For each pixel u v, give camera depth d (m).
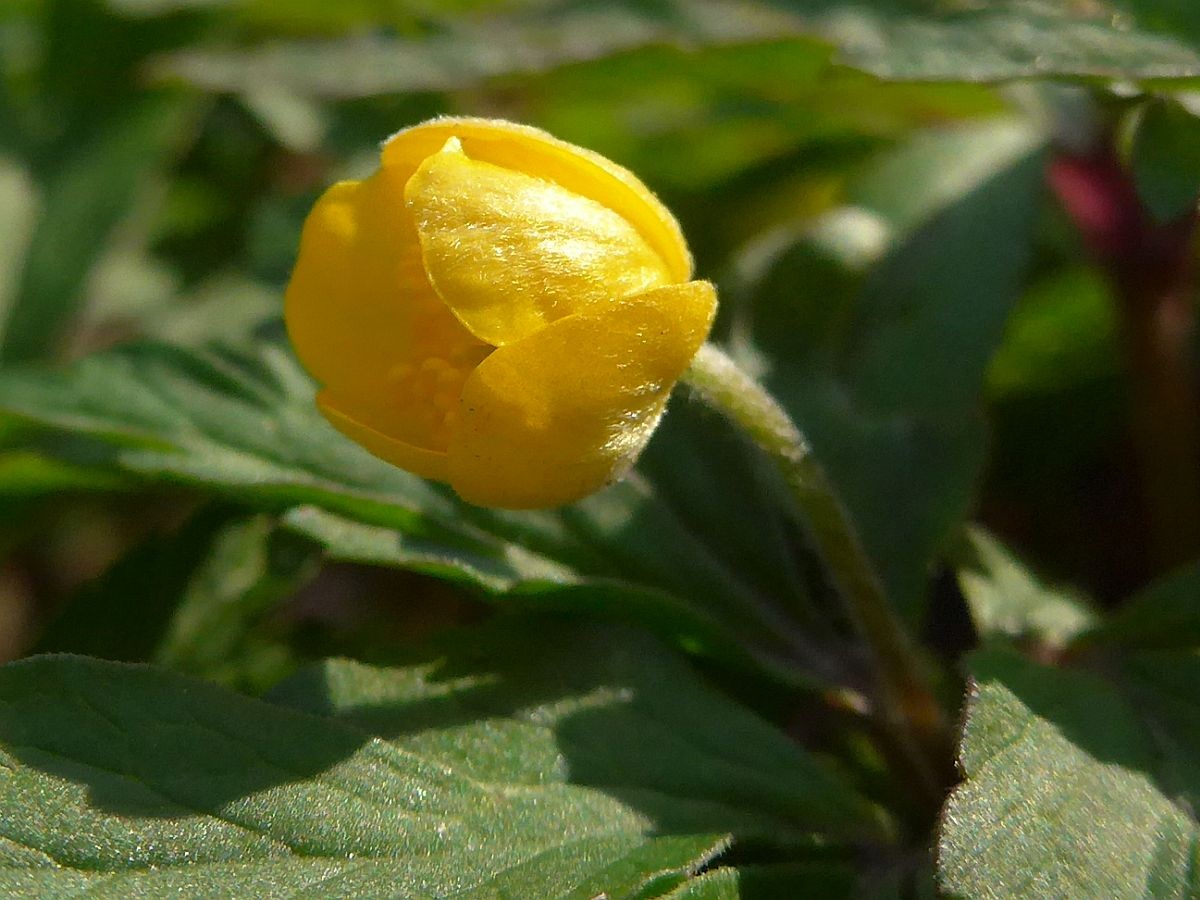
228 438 0.09
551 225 0.07
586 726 0.08
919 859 0.08
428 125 0.07
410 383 0.07
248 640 0.09
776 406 0.08
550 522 0.09
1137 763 0.07
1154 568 0.10
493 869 0.07
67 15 0.12
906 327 0.10
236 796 0.07
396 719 0.08
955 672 0.09
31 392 0.09
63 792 0.07
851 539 0.08
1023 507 0.11
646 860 0.07
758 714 0.08
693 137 0.12
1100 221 0.10
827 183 0.11
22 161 0.12
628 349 0.07
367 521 0.08
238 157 0.13
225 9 0.13
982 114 0.11
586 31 0.11
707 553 0.09
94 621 0.09
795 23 0.10
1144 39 0.08
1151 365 0.10
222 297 0.11
